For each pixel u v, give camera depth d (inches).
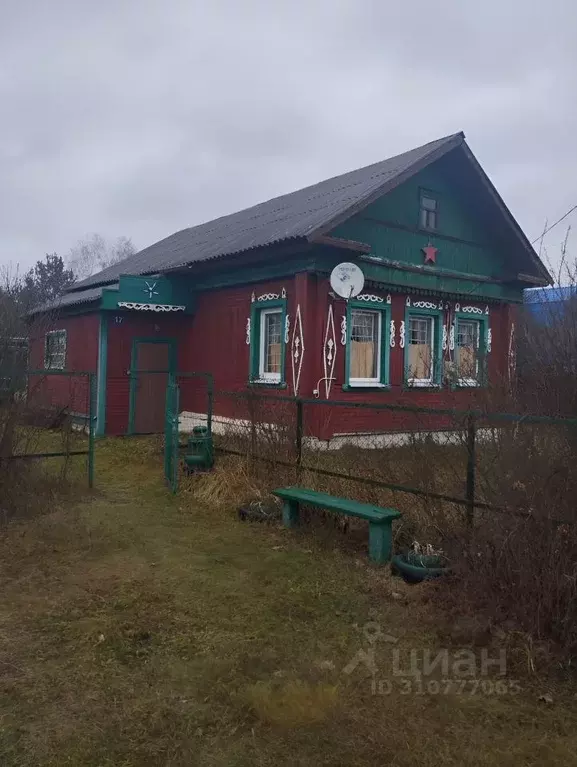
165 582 210.4
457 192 541.6
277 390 472.7
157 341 566.9
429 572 202.4
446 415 214.8
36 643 165.9
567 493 161.6
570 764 120.0
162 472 387.9
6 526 265.0
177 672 151.9
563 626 159.0
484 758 121.3
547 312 186.5
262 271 484.1
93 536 257.0
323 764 119.6
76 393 563.5
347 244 422.9
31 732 127.4
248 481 313.6
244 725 131.3
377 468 257.6
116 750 122.6
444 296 528.4
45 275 1256.8
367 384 476.7
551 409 175.5
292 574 218.4
